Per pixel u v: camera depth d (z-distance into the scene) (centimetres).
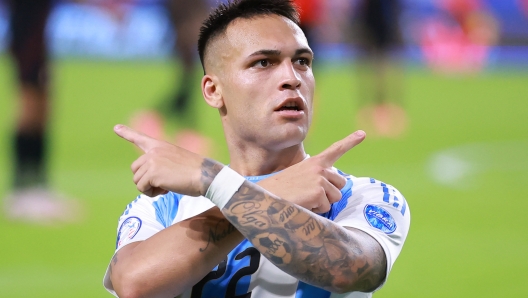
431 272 1788
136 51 5903
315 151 3109
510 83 5638
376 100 3844
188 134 3103
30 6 2289
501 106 4591
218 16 782
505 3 6488
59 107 4053
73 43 5794
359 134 709
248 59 746
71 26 5775
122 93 4528
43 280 1700
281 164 781
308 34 3538
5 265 1809
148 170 664
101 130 3531
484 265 1839
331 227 650
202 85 811
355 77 5625
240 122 761
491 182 2750
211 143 3306
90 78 5066
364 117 3947
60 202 2302
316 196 674
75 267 1803
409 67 6234
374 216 708
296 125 741
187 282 682
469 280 1722
